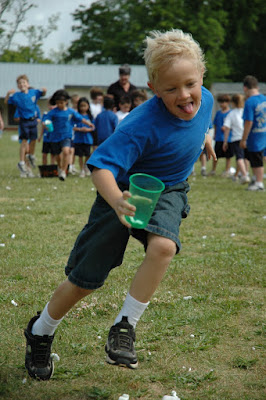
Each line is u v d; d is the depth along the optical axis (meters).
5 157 17.86
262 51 43.22
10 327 3.28
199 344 3.08
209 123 2.66
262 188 10.13
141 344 3.06
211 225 6.67
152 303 3.73
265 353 2.98
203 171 13.04
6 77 46.66
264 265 4.73
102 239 2.42
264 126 9.87
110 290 3.97
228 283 4.21
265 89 41.50
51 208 7.57
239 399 2.47
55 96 11.12
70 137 11.19
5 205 7.77
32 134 11.82
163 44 2.25
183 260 4.91
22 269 4.55
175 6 40.75
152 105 2.38
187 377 2.68
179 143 2.41
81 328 3.28
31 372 2.64
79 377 2.70
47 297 3.82
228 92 40.22
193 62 2.25
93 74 47.25
